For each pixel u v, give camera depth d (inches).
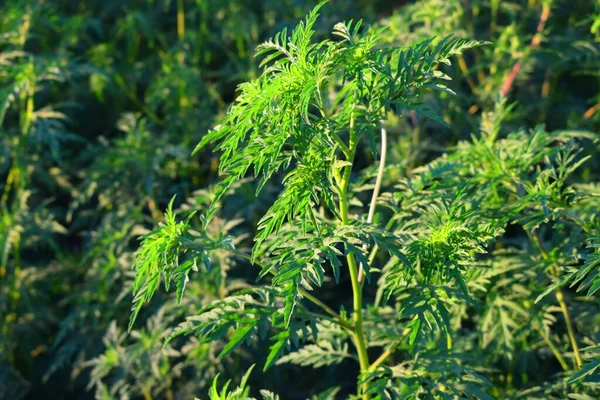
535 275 107.7
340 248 160.1
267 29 212.8
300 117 80.7
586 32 184.4
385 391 90.4
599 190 121.9
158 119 214.4
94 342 168.4
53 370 166.7
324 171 82.4
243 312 90.9
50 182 187.3
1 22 192.9
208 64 223.9
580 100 189.9
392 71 87.9
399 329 108.0
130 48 219.6
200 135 192.7
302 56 82.5
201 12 217.5
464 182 102.4
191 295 139.2
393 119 170.4
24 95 174.2
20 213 175.9
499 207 101.7
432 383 90.7
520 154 107.4
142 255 87.7
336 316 95.9
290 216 81.4
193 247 88.8
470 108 182.9
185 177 191.6
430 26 171.0
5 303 176.2
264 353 161.2
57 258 195.0
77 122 217.2
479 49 188.2
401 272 91.1
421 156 168.7
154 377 142.3
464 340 116.9
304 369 168.1
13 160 191.8
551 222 130.3
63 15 224.7
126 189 175.8
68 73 176.7
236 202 171.2
